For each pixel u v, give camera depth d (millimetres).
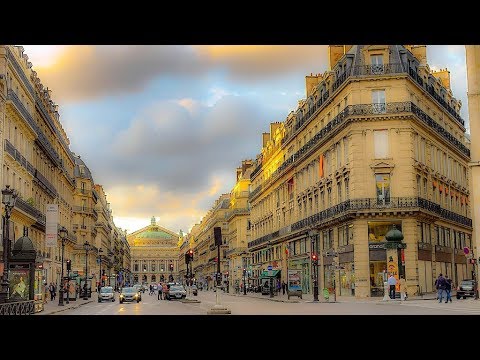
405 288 46094
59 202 73688
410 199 50375
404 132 51188
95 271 110500
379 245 50406
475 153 36344
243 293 84188
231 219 123438
